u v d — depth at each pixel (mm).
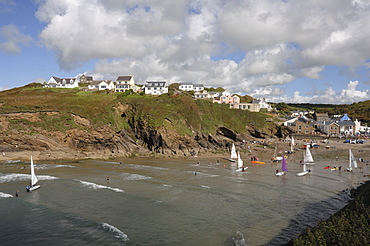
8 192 41719
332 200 37688
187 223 30203
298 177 52156
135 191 42438
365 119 155625
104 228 28750
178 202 37312
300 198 38906
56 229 28547
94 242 25688
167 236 27047
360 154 78812
